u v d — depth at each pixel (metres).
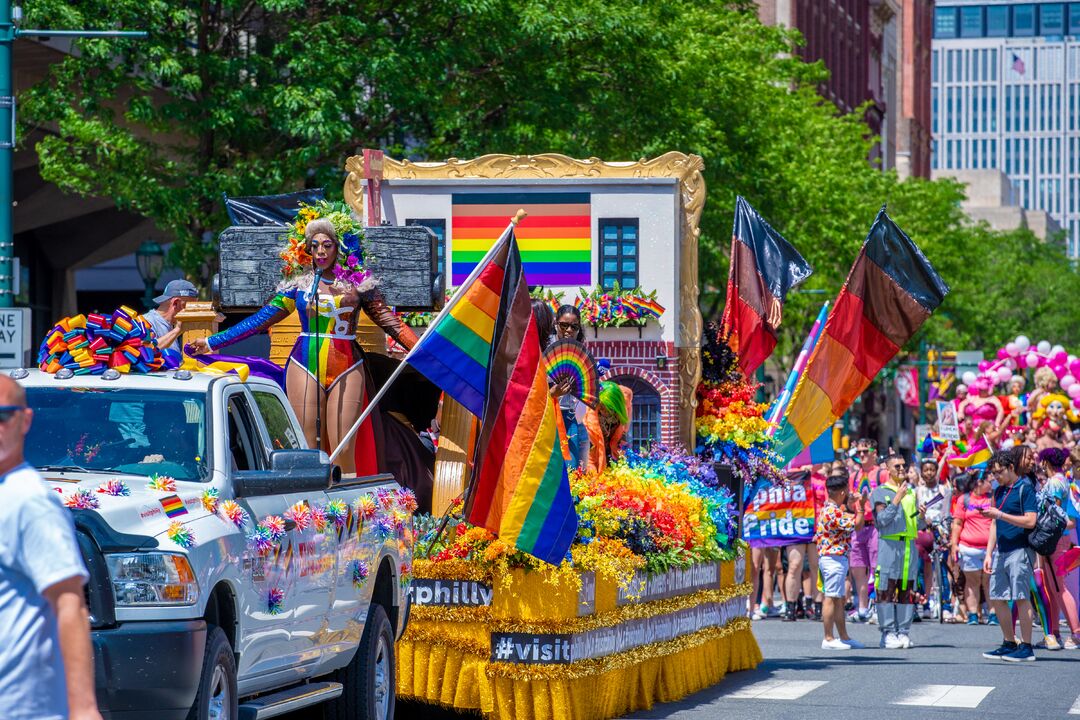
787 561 37.81
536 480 18.28
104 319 15.48
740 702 21.12
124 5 38.47
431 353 19.05
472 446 20.33
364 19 42.31
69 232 60.69
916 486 38.88
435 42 42.62
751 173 57.25
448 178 26.00
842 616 29.05
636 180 25.61
